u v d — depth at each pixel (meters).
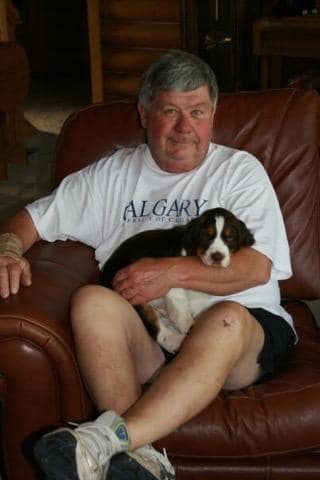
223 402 1.96
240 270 2.10
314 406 1.93
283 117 2.52
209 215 2.12
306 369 2.13
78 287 2.19
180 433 1.91
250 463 2.00
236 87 6.49
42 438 1.68
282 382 2.04
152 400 1.81
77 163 2.64
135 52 5.76
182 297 2.18
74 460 1.65
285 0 5.10
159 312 2.26
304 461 2.00
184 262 2.09
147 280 2.06
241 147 2.53
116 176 2.40
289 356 2.25
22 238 2.34
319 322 2.63
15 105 5.87
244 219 2.20
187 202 2.28
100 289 2.01
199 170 2.31
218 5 5.98
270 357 2.08
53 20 8.96
